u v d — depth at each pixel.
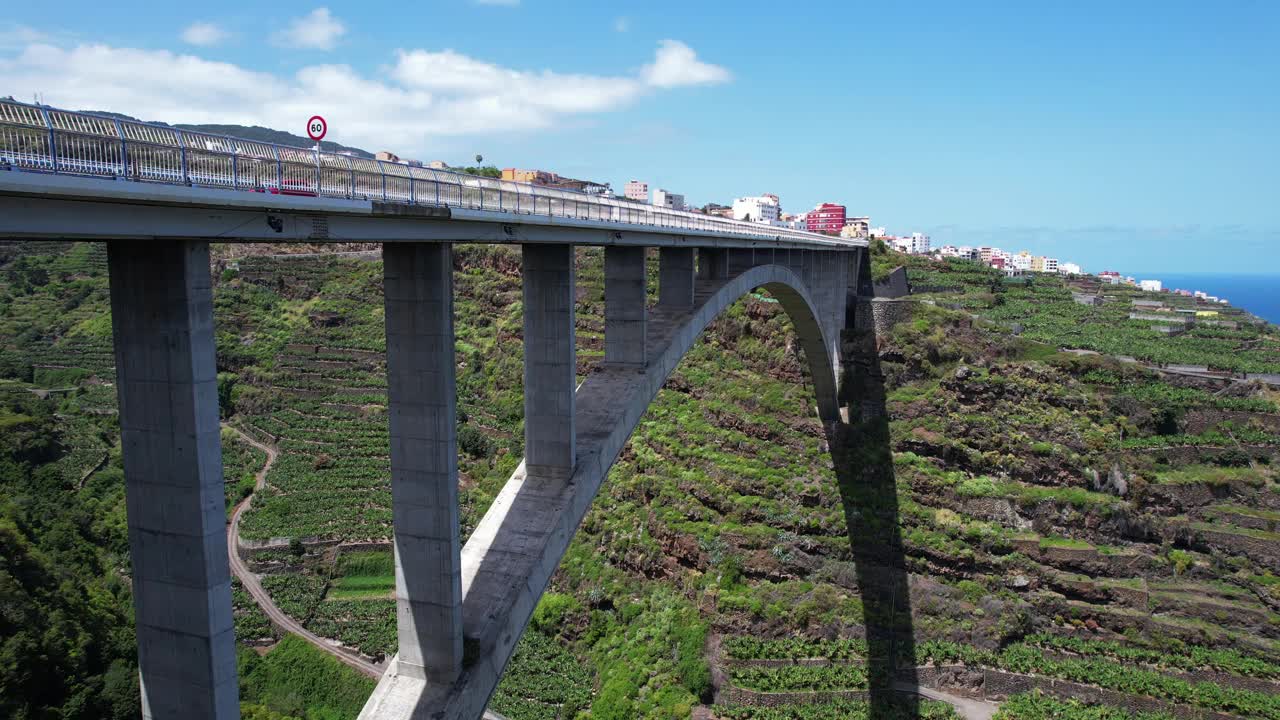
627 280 23.70
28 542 39.00
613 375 23.50
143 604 11.30
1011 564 43.81
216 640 11.06
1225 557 42.41
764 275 35.12
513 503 19.08
